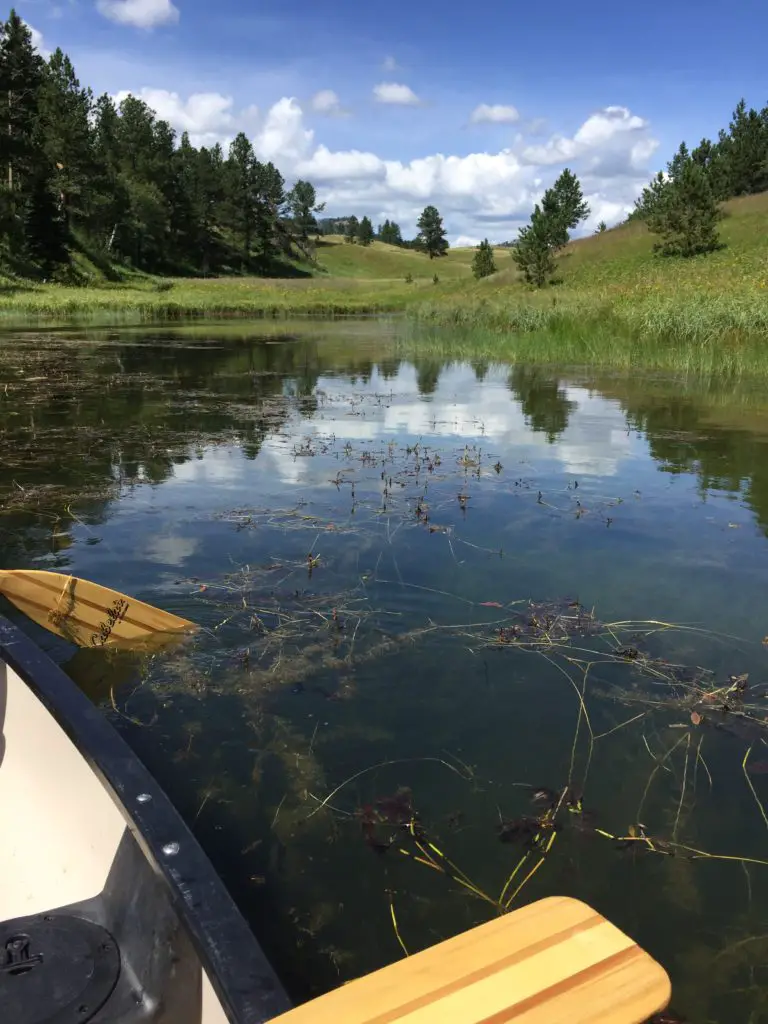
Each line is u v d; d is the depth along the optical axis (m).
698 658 3.18
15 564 4.01
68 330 22.38
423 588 3.82
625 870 2.07
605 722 2.74
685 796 2.36
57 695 2.05
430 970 1.10
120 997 1.52
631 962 1.11
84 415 8.58
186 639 3.29
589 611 3.57
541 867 2.07
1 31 45.06
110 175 59.44
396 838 2.17
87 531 4.55
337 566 4.07
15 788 2.21
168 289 49.84
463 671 3.06
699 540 4.51
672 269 30.58
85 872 1.85
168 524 4.70
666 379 12.12
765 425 8.09
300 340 20.67
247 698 2.85
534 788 2.38
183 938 1.44
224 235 86.62
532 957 1.12
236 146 80.62
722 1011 1.66
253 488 5.54
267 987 1.17
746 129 53.69
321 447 7.00
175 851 1.48
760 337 13.41
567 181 45.69
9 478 5.76
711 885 2.02
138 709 2.77
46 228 49.72
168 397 10.06
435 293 45.69
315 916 1.90
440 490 5.50
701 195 33.22
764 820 2.26
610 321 15.96
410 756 2.53
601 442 7.26
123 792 1.65
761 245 32.06
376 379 12.41
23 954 1.61
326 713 2.77
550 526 4.73
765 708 2.83
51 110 52.31
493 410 9.21
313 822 2.22
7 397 9.76
